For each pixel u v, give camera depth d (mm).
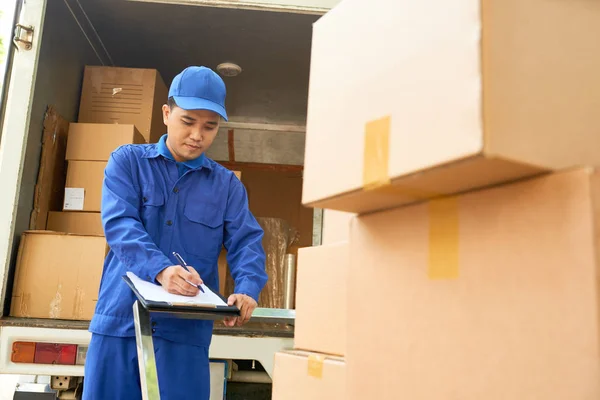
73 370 1919
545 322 581
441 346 708
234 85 3332
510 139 578
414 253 771
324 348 1157
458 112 596
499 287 638
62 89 2568
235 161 3623
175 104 1617
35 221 2295
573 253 561
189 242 1627
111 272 1566
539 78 614
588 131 646
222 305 1342
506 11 600
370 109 748
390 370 792
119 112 2764
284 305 2742
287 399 1162
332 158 814
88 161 2484
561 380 558
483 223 669
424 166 634
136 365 1481
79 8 2631
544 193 597
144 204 1601
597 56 675
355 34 816
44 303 2094
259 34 2832
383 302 822
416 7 690
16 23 2213
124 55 3102
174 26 2785
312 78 915
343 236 1186
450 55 619
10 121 2148
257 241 1689
